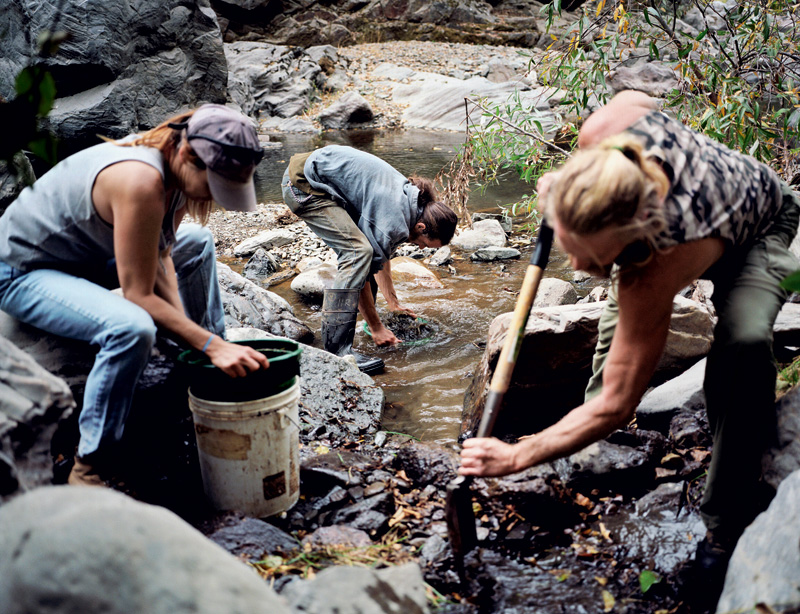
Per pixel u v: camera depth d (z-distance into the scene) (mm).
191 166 2383
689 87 4664
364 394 3623
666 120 2064
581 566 2371
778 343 3254
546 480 2613
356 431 3375
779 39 4633
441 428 3484
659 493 2670
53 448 2895
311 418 3354
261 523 2428
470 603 2207
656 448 2873
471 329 4750
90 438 2457
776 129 4770
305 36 16234
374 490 2723
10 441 2074
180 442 3072
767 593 1792
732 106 4238
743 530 2281
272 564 2270
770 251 2176
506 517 2543
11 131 1082
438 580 2287
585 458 2758
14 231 2535
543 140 5152
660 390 3180
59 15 9367
